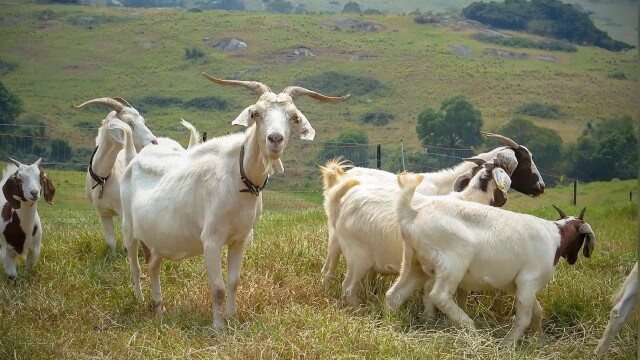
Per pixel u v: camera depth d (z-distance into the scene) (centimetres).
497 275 723
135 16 10719
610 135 6088
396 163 4919
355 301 789
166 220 755
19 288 852
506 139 987
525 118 7012
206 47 9319
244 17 10925
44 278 902
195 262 940
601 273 953
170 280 903
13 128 6197
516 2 11431
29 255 929
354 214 785
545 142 5997
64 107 7150
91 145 4600
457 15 11694
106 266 964
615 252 1086
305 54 9112
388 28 10900
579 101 7762
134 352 666
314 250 941
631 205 1709
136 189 803
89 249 1031
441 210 719
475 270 720
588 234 757
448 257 707
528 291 721
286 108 695
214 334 718
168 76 8300
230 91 7638
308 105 7338
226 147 741
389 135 6331
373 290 804
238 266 757
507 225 723
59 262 964
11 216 899
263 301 789
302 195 2845
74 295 838
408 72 8588
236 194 721
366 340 661
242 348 648
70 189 2662
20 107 6638
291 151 4650
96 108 7194
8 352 667
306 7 14300
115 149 995
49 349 672
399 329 712
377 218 769
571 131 6744
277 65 8712
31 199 887
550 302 799
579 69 9144
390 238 759
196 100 7281
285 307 748
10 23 9944
